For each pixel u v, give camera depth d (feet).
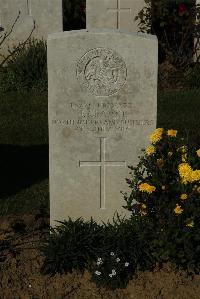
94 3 16.74
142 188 8.30
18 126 13.20
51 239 8.90
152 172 8.62
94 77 8.73
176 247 8.43
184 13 16.35
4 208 10.18
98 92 8.80
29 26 16.55
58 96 8.80
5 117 13.61
